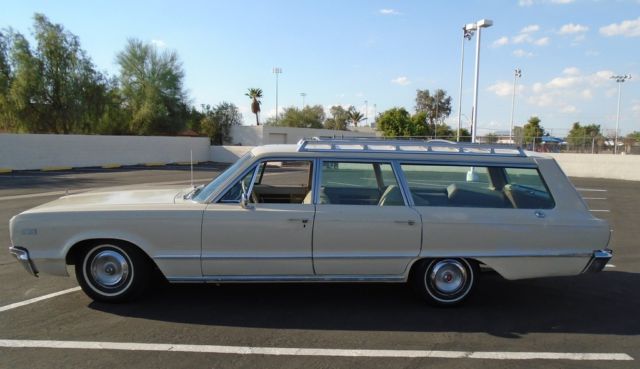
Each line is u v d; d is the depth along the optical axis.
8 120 32.81
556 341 4.16
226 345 3.91
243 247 4.50
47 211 4.50
